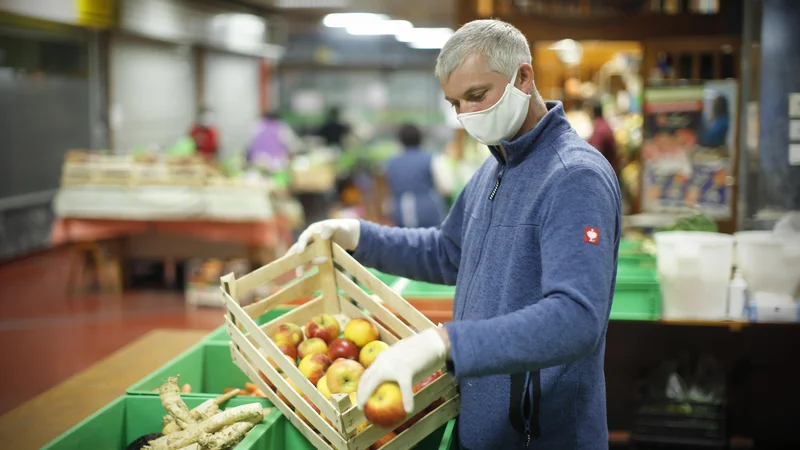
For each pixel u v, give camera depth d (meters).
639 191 5.13
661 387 3.77
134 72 11.12
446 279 2.29
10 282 8.20
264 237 7.39
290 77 18.53
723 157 5.00
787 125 3.86
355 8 11.99
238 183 7.25
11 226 9.09
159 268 8.39
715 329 3.99
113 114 10.48
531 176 1.80
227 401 2.17
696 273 3.28
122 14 8.85
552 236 1.65
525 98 1.78
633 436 3.76
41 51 9.27
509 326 1.50
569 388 1.83
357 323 2.13
